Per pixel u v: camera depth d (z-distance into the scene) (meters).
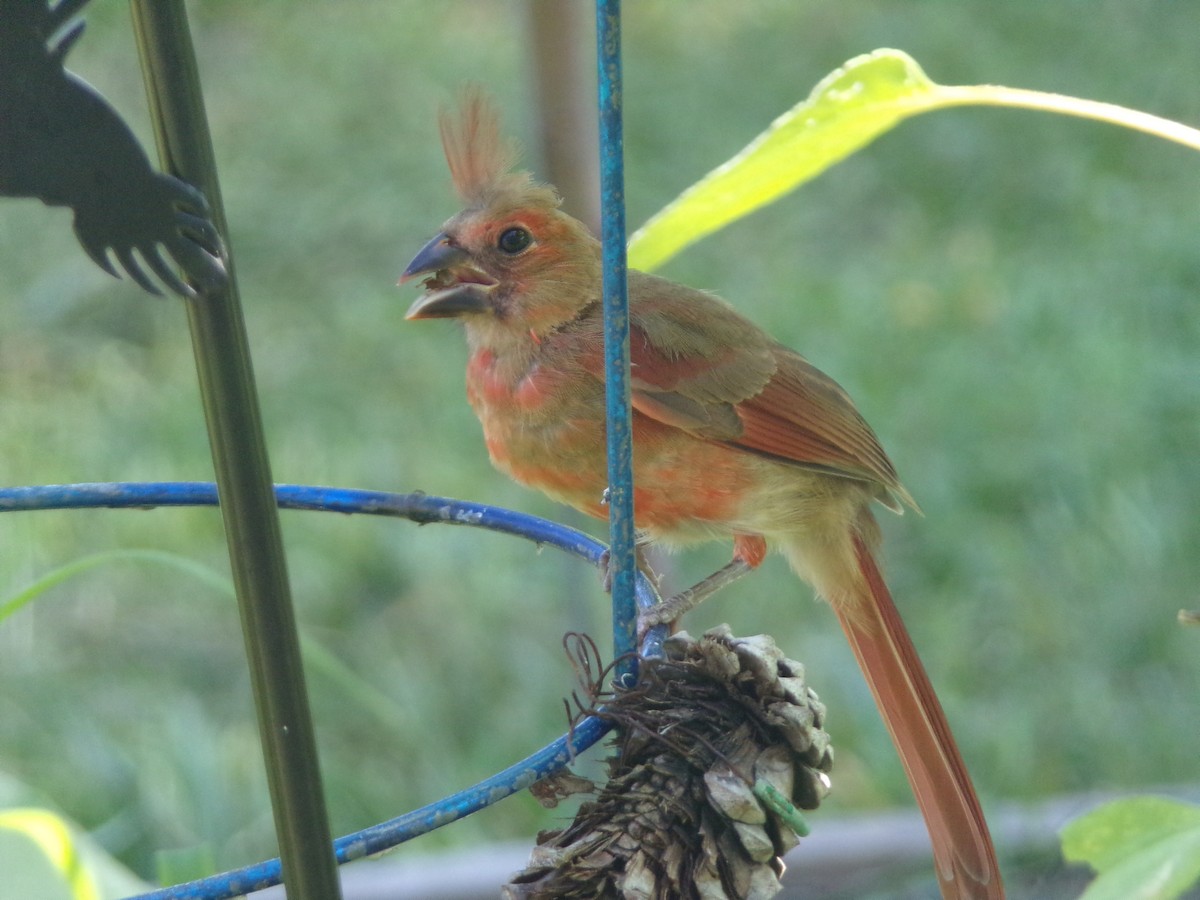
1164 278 13.71
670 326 5.67
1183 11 17.73
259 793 9.28
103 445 12.55
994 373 12.74
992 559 11.02
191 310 3.22
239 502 3.32
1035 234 14.79
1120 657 10.22
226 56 18.22
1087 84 16.72
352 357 13.58
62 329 14.21
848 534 5.97
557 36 7.52
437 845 9.09
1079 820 3.30
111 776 9.20
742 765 3.54
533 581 11.14
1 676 10.28
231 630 10.95
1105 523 11.16
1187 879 2.85
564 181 7.67
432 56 17.84
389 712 8.65
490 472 12.04
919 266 14.38
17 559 11.38
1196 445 11.84
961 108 16.48
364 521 11.62
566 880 3.42
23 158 3.07
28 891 4.98
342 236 15.27
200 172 3.17
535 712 10.04
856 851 8.24
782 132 3.83
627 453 3.79
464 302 5.49
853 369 12.88
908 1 18.69
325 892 3.48
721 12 18.75
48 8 3.01
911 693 5.70
